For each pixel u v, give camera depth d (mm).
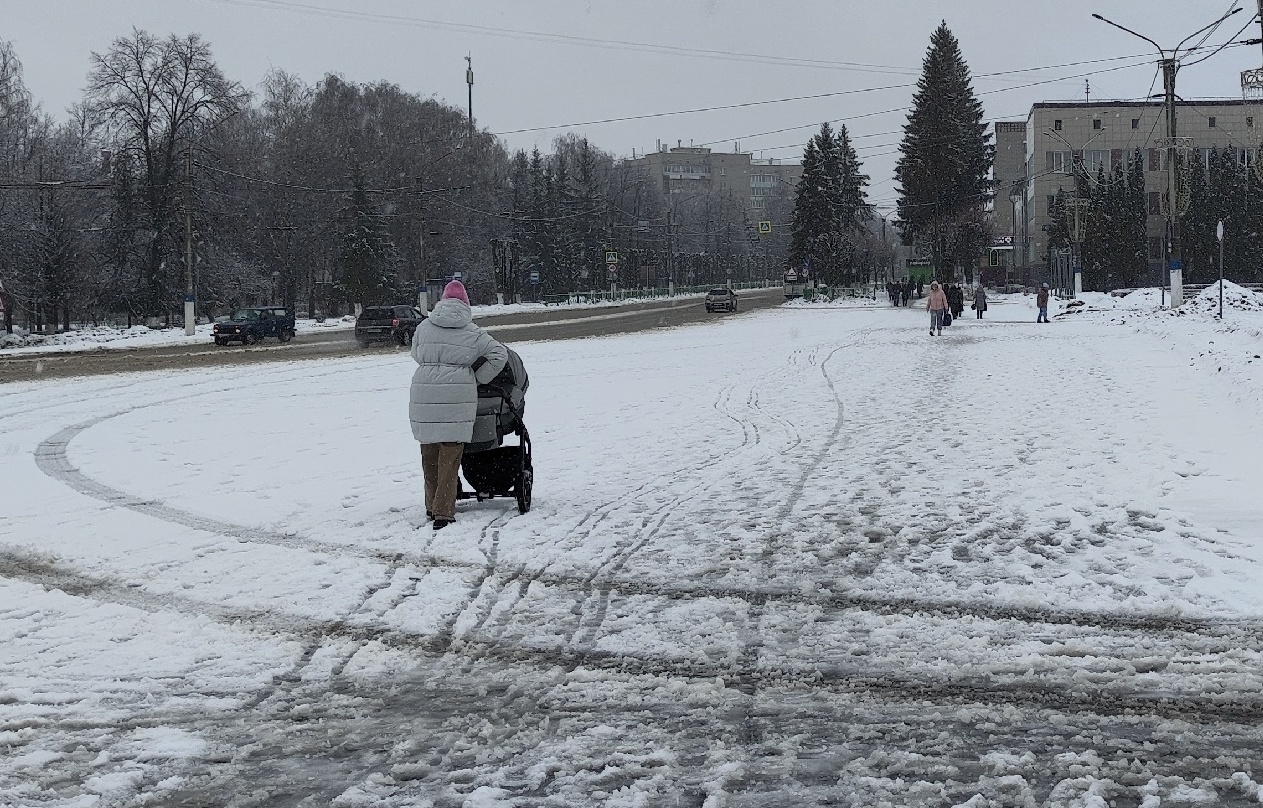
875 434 14273
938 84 90375
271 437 15430
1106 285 88688
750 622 6293
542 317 71938
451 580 7352
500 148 127000
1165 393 17109
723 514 9383
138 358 37562
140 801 4121
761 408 17828
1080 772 4203
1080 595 6676
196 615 6625
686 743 4582
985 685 5211
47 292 60750
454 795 4121
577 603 6754
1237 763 4270
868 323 51906
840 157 105875
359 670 5621
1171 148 43656
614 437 14594
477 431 9477
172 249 66812
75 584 7387
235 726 4895
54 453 14211
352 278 78125
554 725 4816
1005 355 27672
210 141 68062
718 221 183375
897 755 4398
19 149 73812
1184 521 8562
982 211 101125
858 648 5766
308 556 8086
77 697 5270
